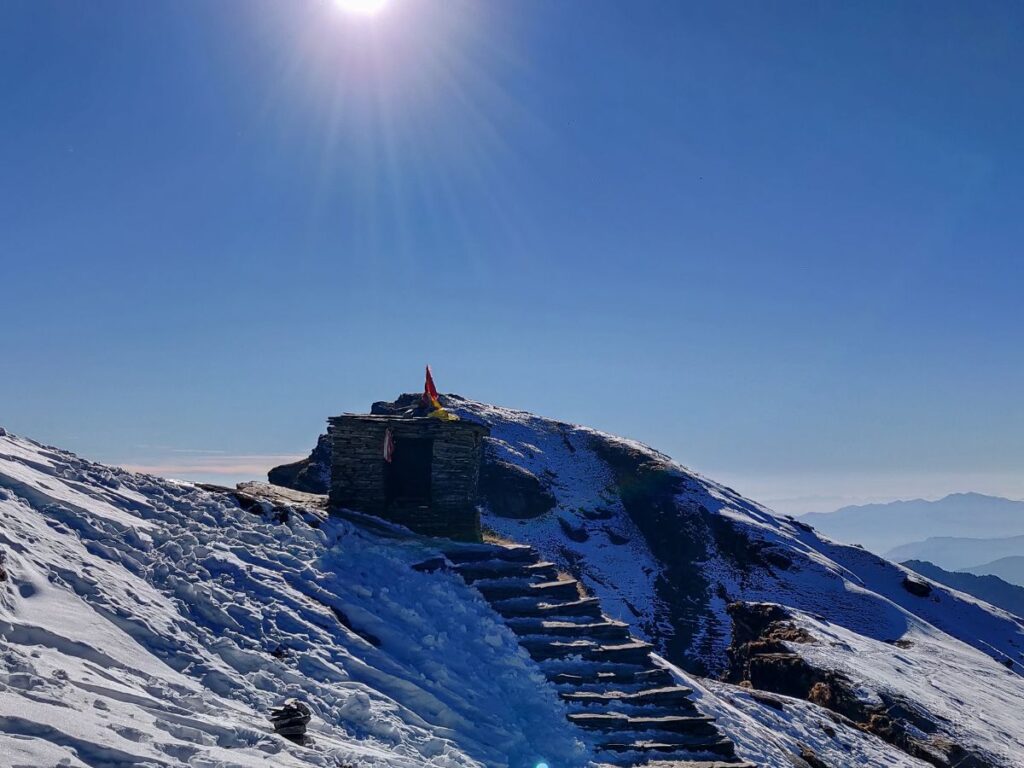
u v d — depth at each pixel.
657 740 19.27
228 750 10.89
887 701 39.91
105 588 14.91
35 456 20.17
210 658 14.85
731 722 25.86
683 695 20.59
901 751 32.19
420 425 26.45
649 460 93.19
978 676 54.16
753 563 75.94
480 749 16.20
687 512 82.81
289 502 25.27
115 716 10.48
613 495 89.12
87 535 17.02
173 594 16.58
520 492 83.94
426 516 26.09
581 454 97.69
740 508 88.00
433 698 17.14
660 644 64.19
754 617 58.22
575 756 17.81
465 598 22.34
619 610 68.75
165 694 12.33
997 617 79.25
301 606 18.52
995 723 41.00
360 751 13.54
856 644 52.69
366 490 26.19
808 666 43.66
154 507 20.59
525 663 20.53
